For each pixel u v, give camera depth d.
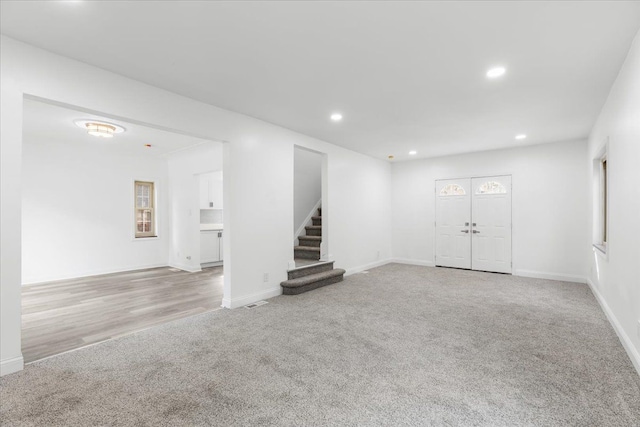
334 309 3.65
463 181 6.20
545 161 5.34
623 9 1.87
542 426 1.63
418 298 4.12
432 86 3.01
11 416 1.71
